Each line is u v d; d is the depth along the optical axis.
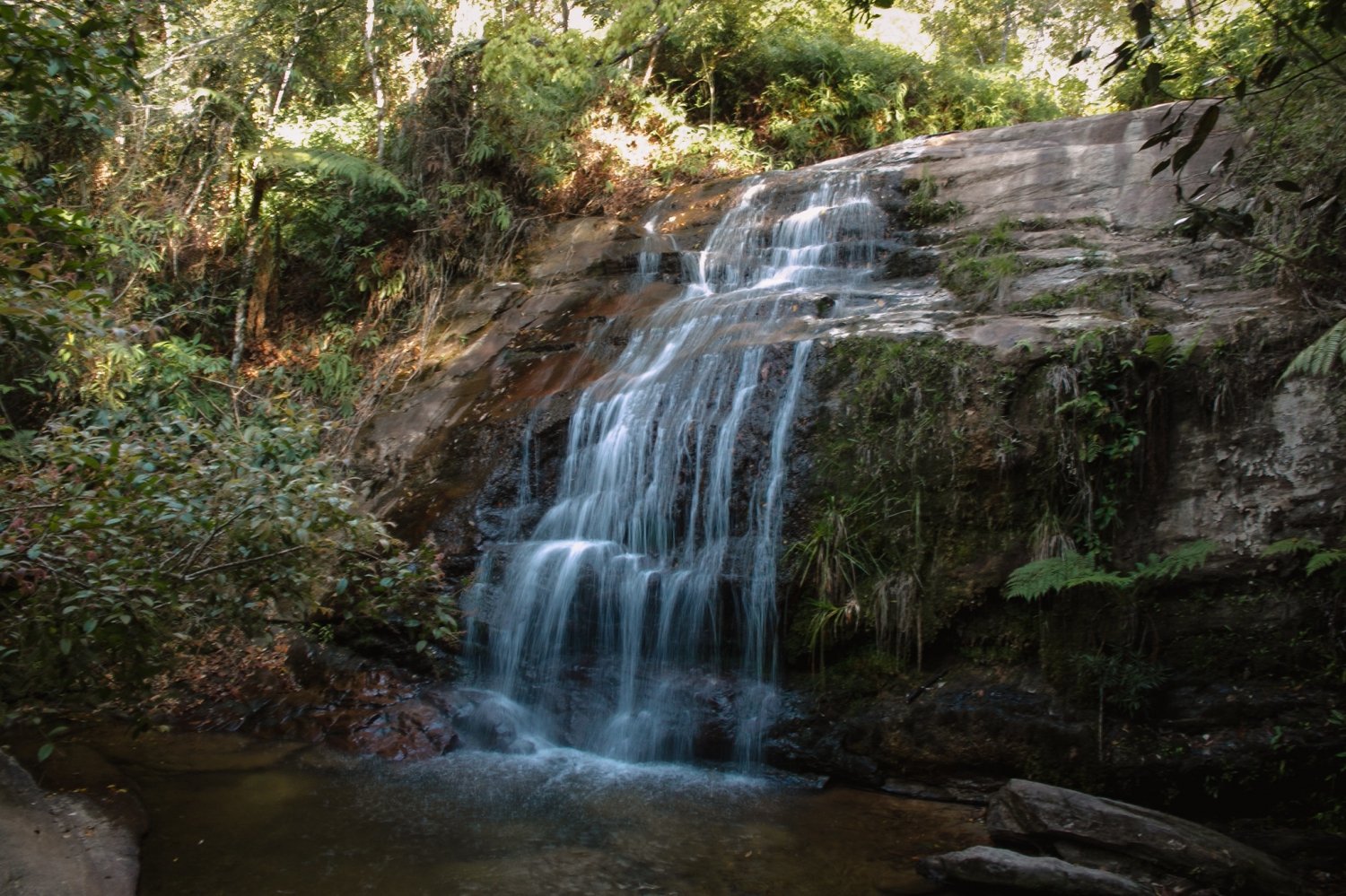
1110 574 5.65
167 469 4.85
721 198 11.25
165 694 6.88
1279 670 5.47
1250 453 5.78
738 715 6.27
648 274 10.39
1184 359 6.00
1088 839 4.82
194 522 4.57
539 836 5.07
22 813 4.49
